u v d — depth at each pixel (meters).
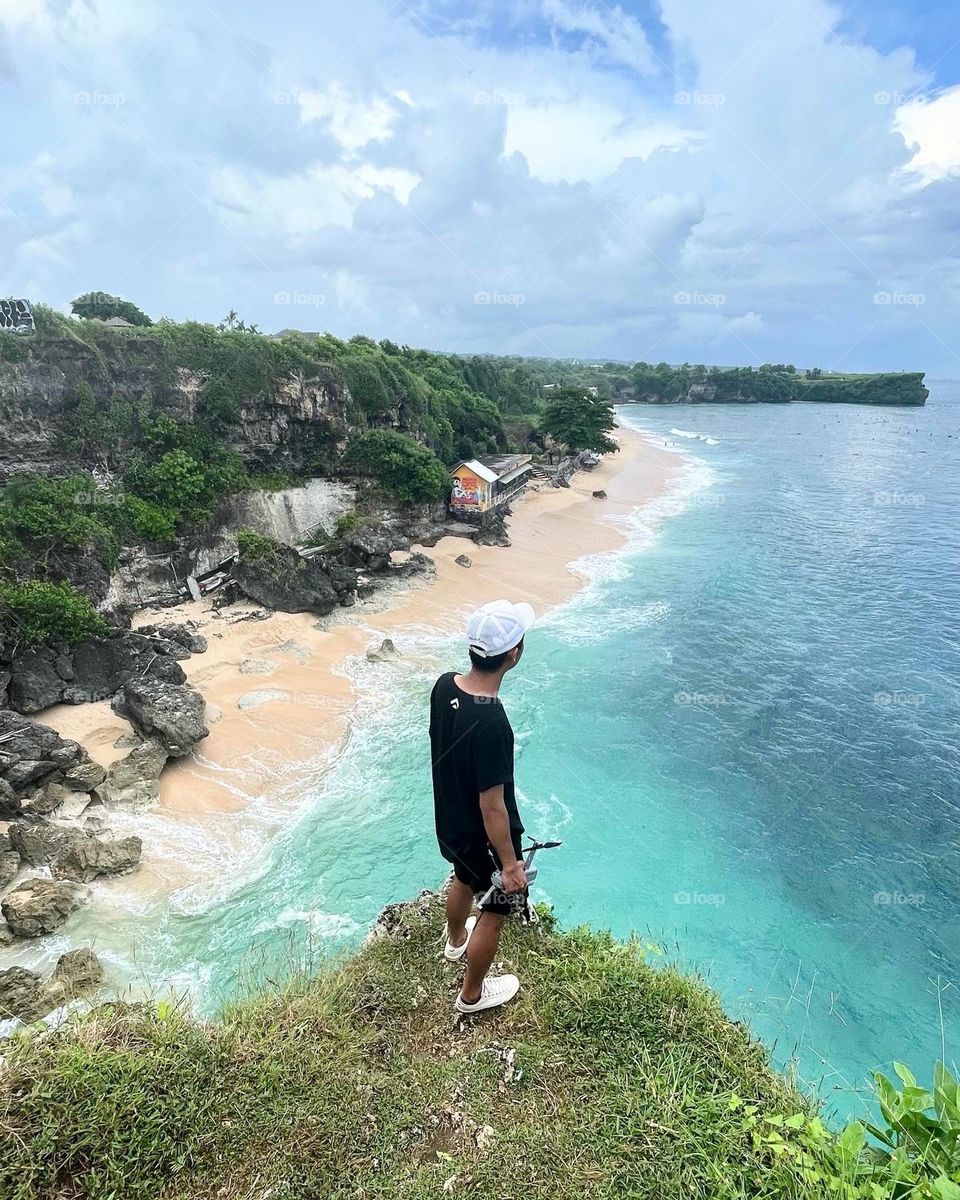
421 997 5.65
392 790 23.89
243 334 45.69
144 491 38.44
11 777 21.39
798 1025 15.89
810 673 33.06
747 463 92.69
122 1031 4.88
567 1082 4.77
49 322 35.56
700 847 21.67
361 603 39.34
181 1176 4.12
